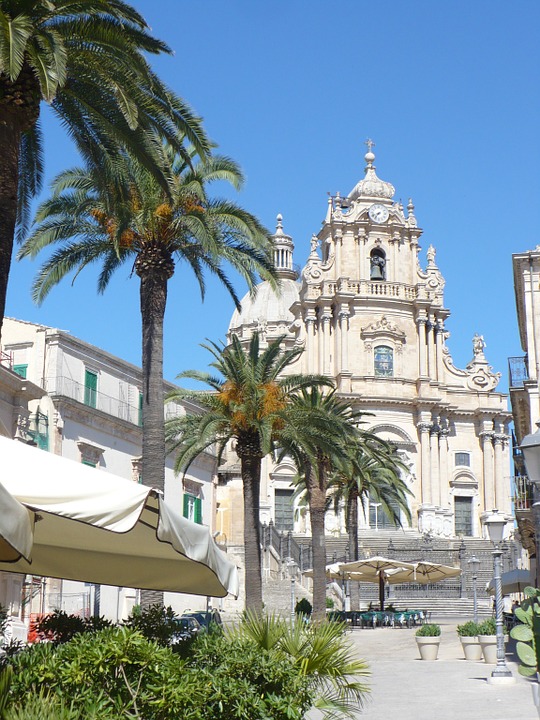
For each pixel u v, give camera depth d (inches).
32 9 642.8
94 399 1847.9
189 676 434.6
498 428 3147.1
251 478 1311.5
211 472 2361.0
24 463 394.9
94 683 419.5
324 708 533.3
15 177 630.5
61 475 394.0
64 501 380.8
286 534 2903.5
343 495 2182.6
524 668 374.6
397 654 1396.4
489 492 3095.5
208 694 442.6
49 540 538.9
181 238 1054.4
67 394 1742.1
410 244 3233.3
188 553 446.9
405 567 2005.4
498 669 953.5
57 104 753.0
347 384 3041.3
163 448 1002.7
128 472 1948.8
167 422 1397.6
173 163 1061.8
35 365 1727.4
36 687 413.1
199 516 2266.2
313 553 1636.3
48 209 1056.2
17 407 1519.4
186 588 597.6
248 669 470.0
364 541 2886.3
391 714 737.6
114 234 1029.8
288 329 3474.4
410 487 3021.7
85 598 1692.9
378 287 3147.1
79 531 514.3
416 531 2989.7
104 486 396.8
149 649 432.5
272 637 529.3
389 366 3100.4
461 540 2866.6
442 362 3159.5
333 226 3191.4
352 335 3100.4
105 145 778.2
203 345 1338.6
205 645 492.1
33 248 1065.5
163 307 1029.2
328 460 1658.5
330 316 3120.1
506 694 863.1
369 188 3240.7
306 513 2989.7
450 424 3137.3
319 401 1715.1
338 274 3161.9
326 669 528.1
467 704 797.9
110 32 692.1
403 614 1939.0
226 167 1121.4
